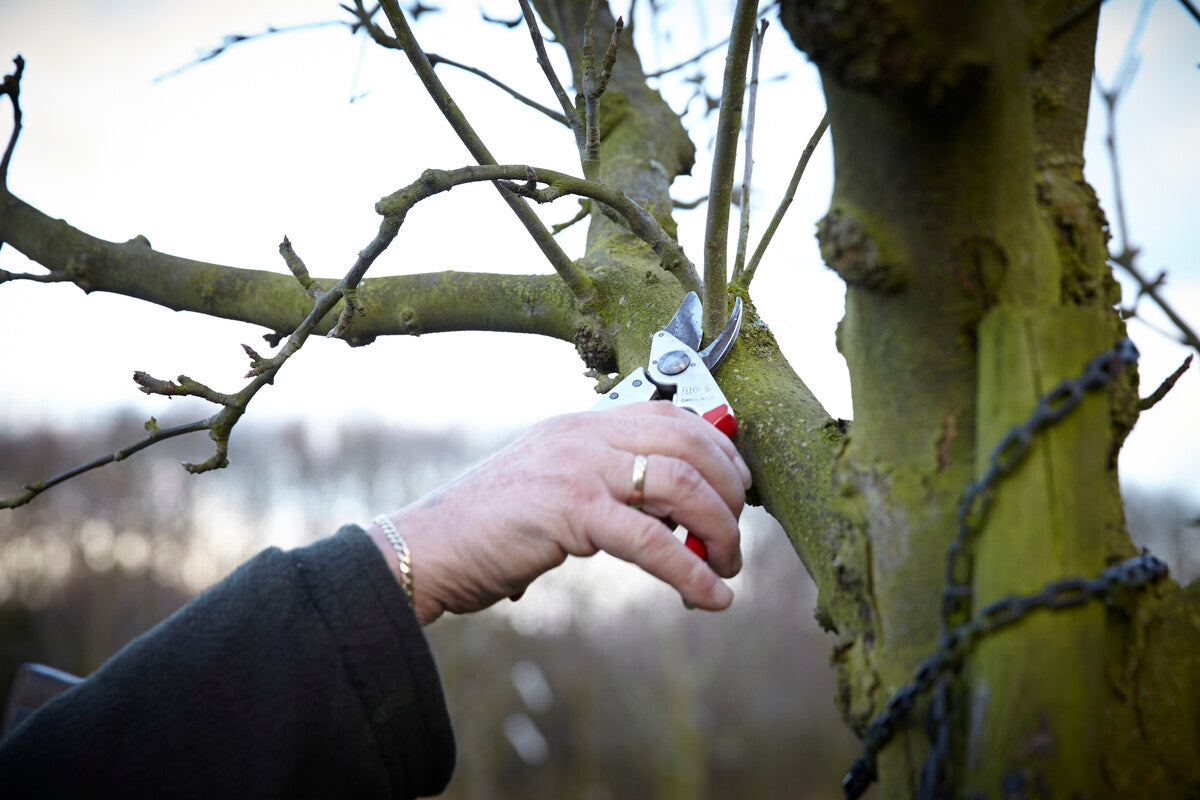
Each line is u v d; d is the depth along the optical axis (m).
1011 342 0.74
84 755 0.91
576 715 13.30
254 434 16.14
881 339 0.83
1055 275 0.81
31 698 1.53
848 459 0.87
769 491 1.08
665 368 1.18
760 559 13.22
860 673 0.86
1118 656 0.77
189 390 1.14
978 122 0.71
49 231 1.63
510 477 1.05
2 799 0.90
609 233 1.56
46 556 14.85
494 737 12.84
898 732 0.80
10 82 1.57
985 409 0.76
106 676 0.96
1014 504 0.73
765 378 1.18
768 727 13.12
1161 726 0.75
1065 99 0.89
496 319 1.49
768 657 13.41
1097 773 0.70
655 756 12.84
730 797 13.05
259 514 15.55
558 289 1.44
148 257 1.61
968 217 0.75
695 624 13.34
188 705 0.93
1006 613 0.71
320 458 15.95
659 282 1.37
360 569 0.98
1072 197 0.86
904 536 0.82
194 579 15.31
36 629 14.24
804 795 12.96
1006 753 0.70
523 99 1.69
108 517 14.99
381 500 15.61
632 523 0.98
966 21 0.66
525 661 13.30
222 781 0.91
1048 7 0.86
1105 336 0.76
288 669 0.94
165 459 15.58
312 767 0.95
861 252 0.78
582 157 1.31
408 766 0.98
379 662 0.95
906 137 0.72
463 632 13.01
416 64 1.12
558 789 12.88
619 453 1.03
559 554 1.03
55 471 15.11
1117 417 0.84
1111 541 0.81
